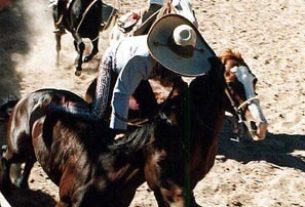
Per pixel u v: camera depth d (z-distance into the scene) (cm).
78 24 1367
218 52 1556
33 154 824
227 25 1739
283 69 1518
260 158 1126
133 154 729
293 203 998
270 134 1224
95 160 731
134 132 733
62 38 1580
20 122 816
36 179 967
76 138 750
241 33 1700
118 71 756
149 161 729
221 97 738
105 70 761
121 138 736
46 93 806
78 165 736
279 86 1426
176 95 741
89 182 726
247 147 1155
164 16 748
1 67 1352
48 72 1370
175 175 725
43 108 793
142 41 753
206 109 739
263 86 1416
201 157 751
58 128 766
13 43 1488
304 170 1108
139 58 740
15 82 1295
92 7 1367
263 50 1606
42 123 783
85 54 1496
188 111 731
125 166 727
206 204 966
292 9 1916
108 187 723
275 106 1336
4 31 1546
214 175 1041
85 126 758
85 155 736
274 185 1038
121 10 1727
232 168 1072
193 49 745
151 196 962
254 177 1055
